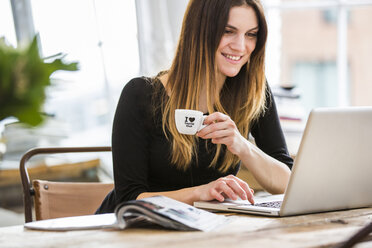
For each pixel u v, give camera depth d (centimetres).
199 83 168
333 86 477
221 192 139
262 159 162
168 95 170
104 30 353
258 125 190
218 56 169
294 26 475
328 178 124
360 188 131
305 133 116
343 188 128
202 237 101
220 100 181
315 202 125
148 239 100
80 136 357
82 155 345
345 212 129
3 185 332
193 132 141
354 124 123
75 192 180
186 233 105
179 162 166
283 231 105
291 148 278
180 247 93
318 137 118
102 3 351
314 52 475
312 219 119
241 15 165
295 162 118
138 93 169
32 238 106
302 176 119
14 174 331
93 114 359
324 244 94
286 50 481
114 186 173
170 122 165
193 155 168
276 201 140
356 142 125
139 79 174
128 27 351
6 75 52
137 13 341
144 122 167
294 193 120
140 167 161
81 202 180
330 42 468
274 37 400
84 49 353
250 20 166
